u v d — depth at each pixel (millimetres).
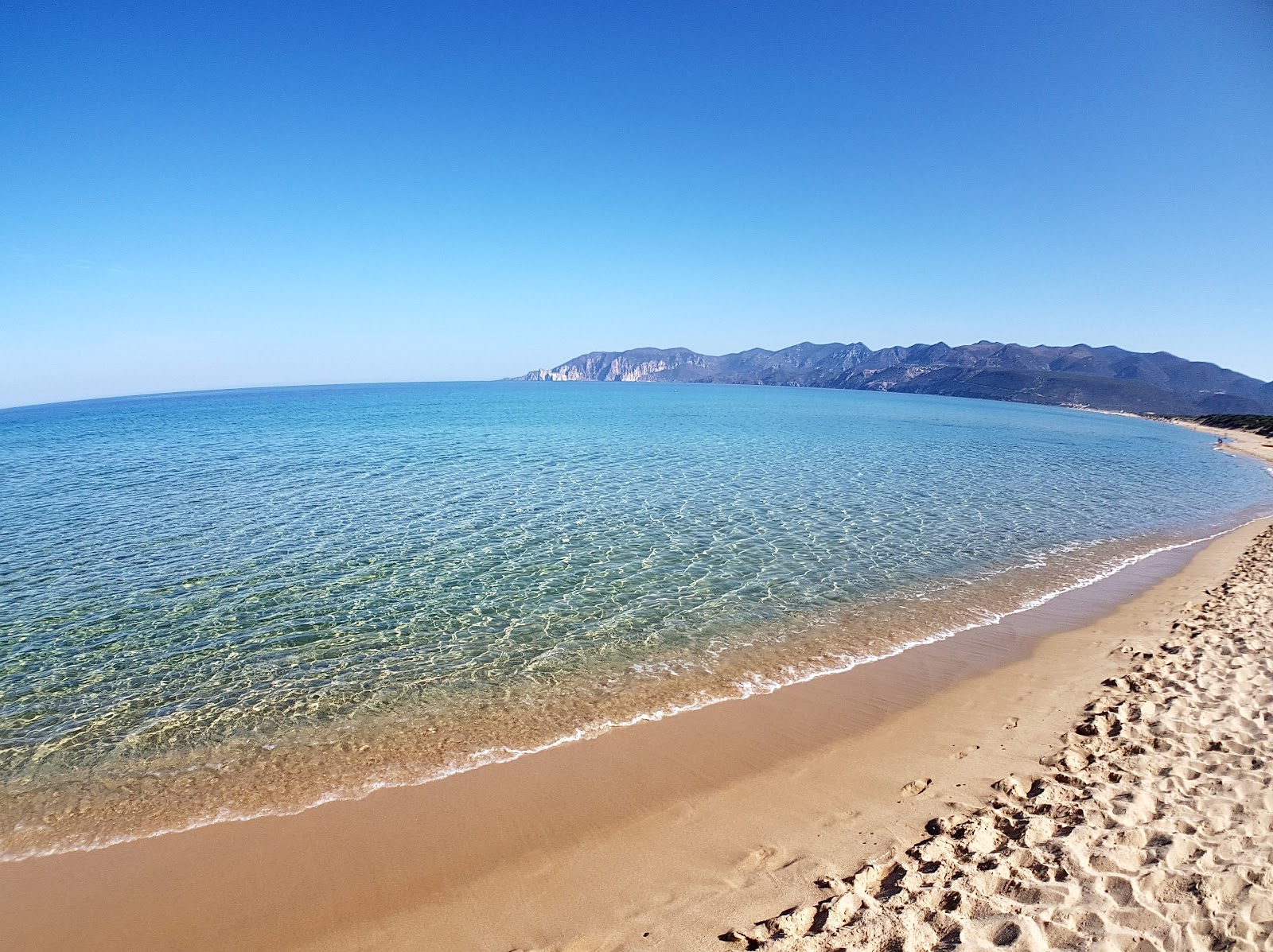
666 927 5773
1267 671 10281
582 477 31656
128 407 131875
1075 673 11328
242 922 6070
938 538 21344
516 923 5977
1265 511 27953
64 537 20016
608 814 7637
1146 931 4969
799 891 6121
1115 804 6844
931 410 127062
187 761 8930
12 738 9523
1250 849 5863
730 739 9344
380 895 6391
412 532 20797
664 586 16172
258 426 65188
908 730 9461
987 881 5762
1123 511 26906
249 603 14797
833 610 14781
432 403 120312
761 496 27547
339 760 8922
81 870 6809
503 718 10039
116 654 12281
